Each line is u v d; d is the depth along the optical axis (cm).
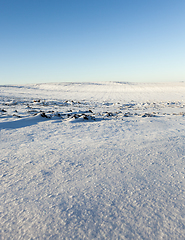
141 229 152
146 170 279
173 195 206
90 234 146
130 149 392
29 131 574
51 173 267
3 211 175
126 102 3081
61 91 6669
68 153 363
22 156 343
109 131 603
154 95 4903
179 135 534
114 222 160
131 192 212
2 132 539
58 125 690
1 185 229
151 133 570
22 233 147
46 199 196
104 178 250
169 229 152
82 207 182
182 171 276
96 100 3653
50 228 153
